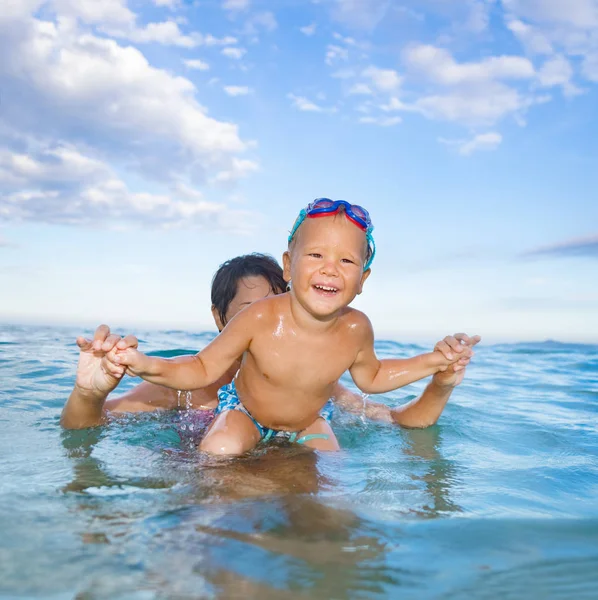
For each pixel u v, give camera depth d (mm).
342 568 518
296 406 1080
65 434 1032
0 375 1701
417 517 659
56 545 546
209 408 1311
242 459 914
